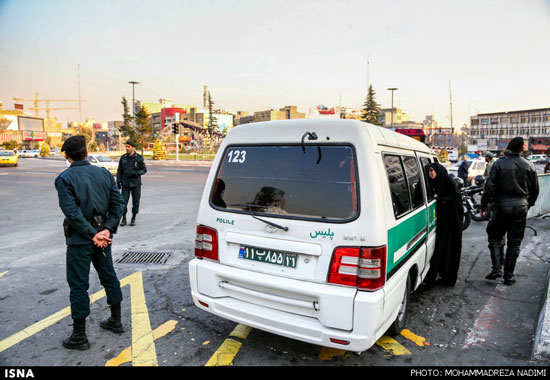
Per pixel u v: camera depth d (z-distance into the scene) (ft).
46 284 14.97
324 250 8.36
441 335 11.18
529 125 291.99
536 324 11.90
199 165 119.65
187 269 16.85
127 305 13.10
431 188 14.20
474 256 19.25
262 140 9.84
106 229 10.35
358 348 8.05
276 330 8.85
